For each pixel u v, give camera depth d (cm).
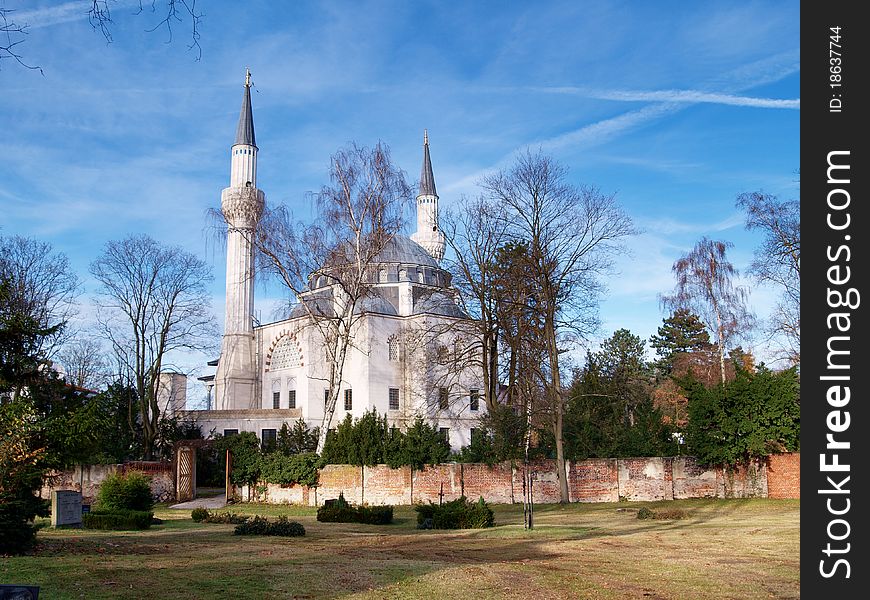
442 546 2016
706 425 3878
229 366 7606
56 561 1559
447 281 5078
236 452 4472
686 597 1287
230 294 7744
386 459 4112
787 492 3781
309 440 5528
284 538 2277
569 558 1742
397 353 6912
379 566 1565
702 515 3088
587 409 4397
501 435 4184
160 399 7506
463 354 5006
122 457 4975
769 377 3791
